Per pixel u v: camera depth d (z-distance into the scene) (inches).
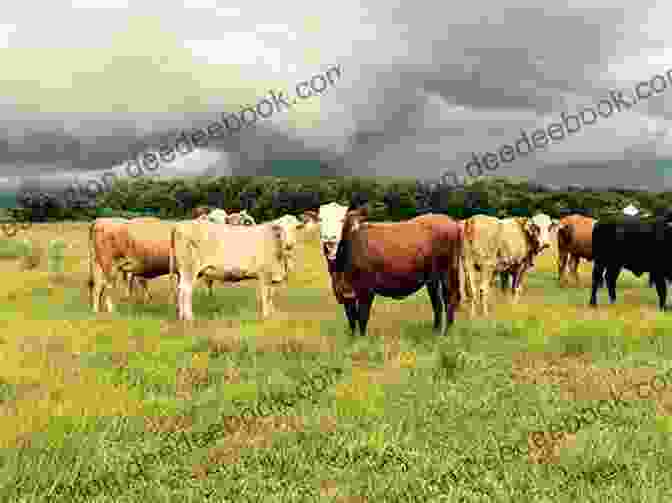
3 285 638.5
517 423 213.8
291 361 314.5
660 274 527.2
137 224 539.2
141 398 239.6
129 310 512.4
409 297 634.2
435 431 207.6
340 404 229.8
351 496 156.9
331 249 384.8
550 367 298.2
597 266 564.7
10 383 251.6
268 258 496.4
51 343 337.7
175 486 167.2
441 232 406.9
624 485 159.3
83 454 176.4
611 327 366.3
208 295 623.8
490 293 621.3
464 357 301.1
